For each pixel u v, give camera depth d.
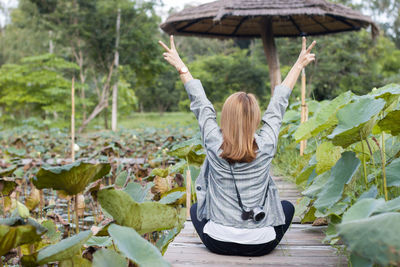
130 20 18.03
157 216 1.52
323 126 2.15
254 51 20.91
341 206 1.98
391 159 2.22
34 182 1.51
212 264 2.01
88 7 17.72
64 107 16.75
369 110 1.83
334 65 12.43
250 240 2.01
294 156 5.35
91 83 24.27
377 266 1.38
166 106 32.16
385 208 1.37
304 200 2.68
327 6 8.00
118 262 1.37
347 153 1.97
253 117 1.91
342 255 2.07
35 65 17.23
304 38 2.20
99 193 1.44
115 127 18.61
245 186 1.96
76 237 1.41
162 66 19.42
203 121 2.07
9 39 28.41
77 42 18.14
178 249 2.26
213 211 2.06
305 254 2.13
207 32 10.43
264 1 8.09
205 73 18.50
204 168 2.14
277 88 2.12
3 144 10.42
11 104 18.19
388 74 16.27
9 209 3.10
